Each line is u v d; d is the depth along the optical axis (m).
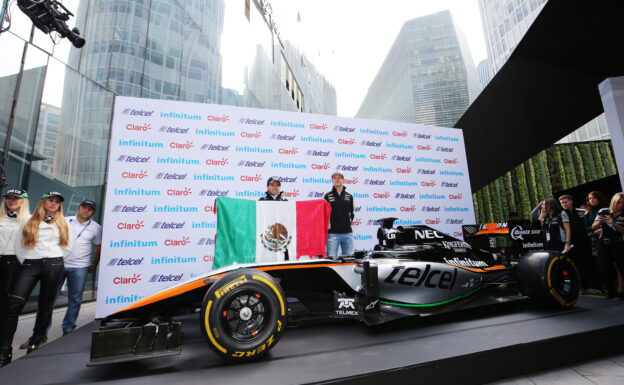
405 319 2.38
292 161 4.49
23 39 4.69
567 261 2.62
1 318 2.38
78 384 1.38
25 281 2.25
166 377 1.41
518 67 5.91
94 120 6.67
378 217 4.81
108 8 13.50
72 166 6.35
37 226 2.32
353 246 4.28
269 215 2.93
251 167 4.27
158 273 3.63
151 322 1.64
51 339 2.76
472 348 1.65
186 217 3.87
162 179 3.85
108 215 3.54
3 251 2.56
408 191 5.03
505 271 2.86
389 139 5.05
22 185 4.72
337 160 4.72
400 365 1.44
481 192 12.12
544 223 3.84
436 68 81.75
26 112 4.81
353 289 2.22
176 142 3.98
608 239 3.17
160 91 14.17
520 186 10.69
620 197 3.05
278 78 24.33
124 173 3.71
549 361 1.75
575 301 2.57
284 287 2.11
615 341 1.98
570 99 5.20
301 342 1.88
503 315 2.43
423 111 78.94
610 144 10.18
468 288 2.54
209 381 1.34
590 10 4.08
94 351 1.46
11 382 1.42
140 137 3.84
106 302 3.36
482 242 3.15
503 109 6.81
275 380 1.33
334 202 4.08
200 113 4.14
